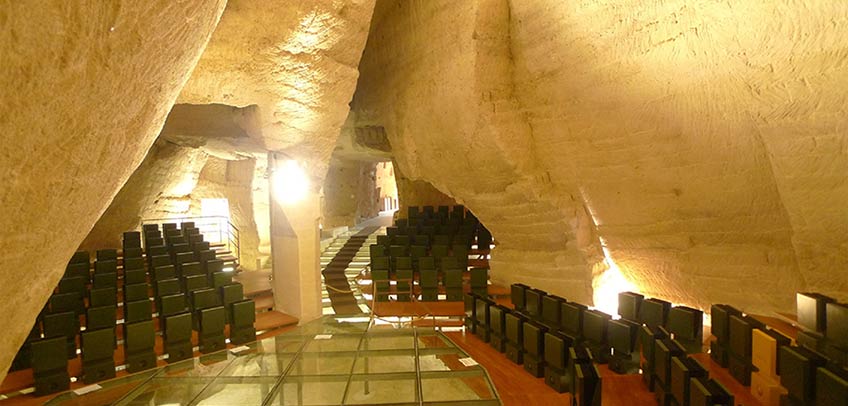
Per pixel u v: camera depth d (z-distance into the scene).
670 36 5.22
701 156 5.90
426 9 8.20
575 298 8.26
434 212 14.67
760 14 4.43
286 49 6.56
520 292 7.29
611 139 6.66
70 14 1.46
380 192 28.36
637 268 7.82
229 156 13.52
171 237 10.83
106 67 1.80
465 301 7.32
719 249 6.62
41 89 1.51
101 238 12.38
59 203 1.99
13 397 5.05
